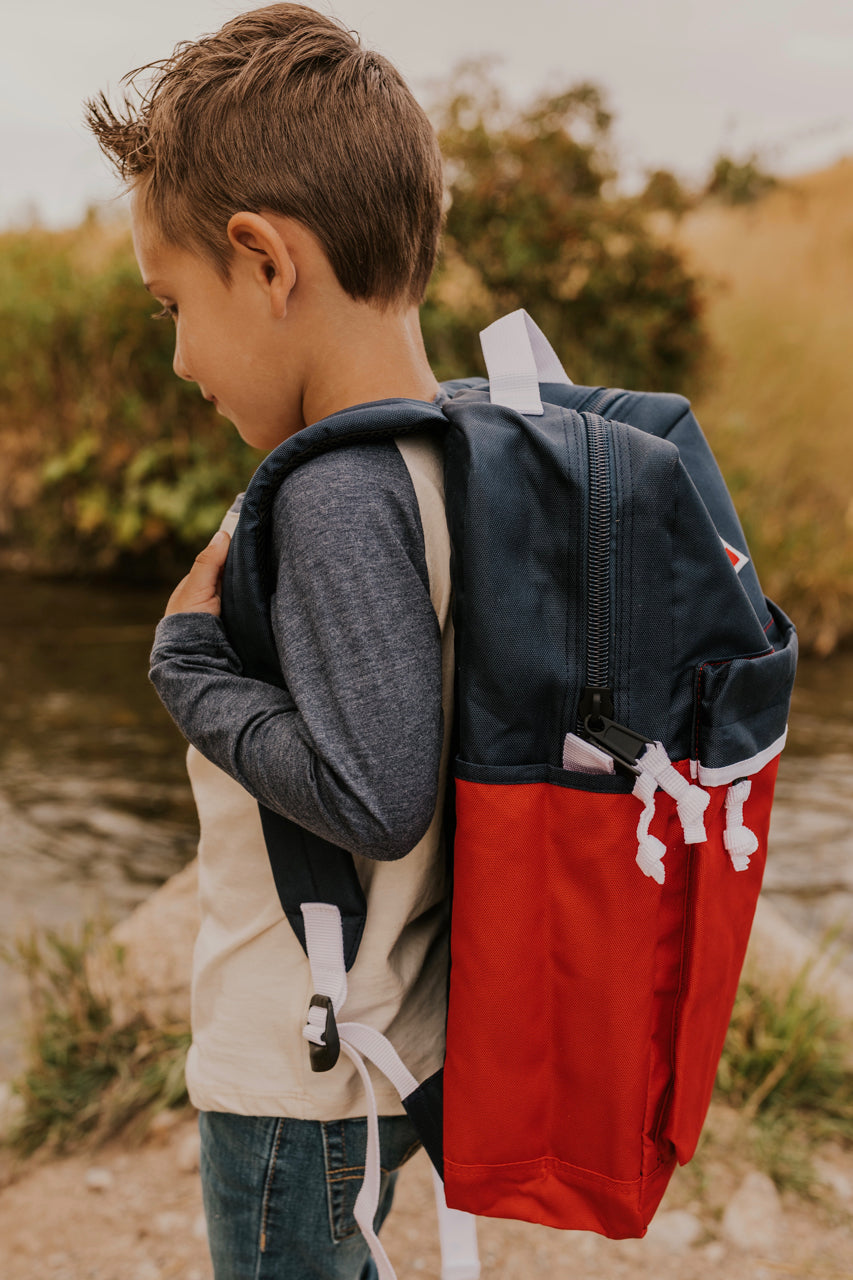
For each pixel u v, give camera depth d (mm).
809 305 7523
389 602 702
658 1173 787
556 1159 785
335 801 686
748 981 2064
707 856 756
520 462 723
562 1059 764
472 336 5660
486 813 723
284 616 721
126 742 4109
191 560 6578
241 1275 877
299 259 768
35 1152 1796
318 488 716
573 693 725
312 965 783
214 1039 851
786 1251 1553
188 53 793
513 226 5480
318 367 803
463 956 752
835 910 2896
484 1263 1536
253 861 836
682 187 6133
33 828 3369
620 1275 1514
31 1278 1519
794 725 4430
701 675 740
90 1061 1951
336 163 751
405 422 735
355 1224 872
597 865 724
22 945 2117
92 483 6590
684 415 897
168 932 2324
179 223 784
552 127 5523
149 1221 1630
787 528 6148
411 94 818
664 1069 775
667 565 724
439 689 724
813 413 6855
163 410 6445
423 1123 813
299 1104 824
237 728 746
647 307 5773
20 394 6719
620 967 735
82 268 6789
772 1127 1797
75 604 6117
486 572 703
